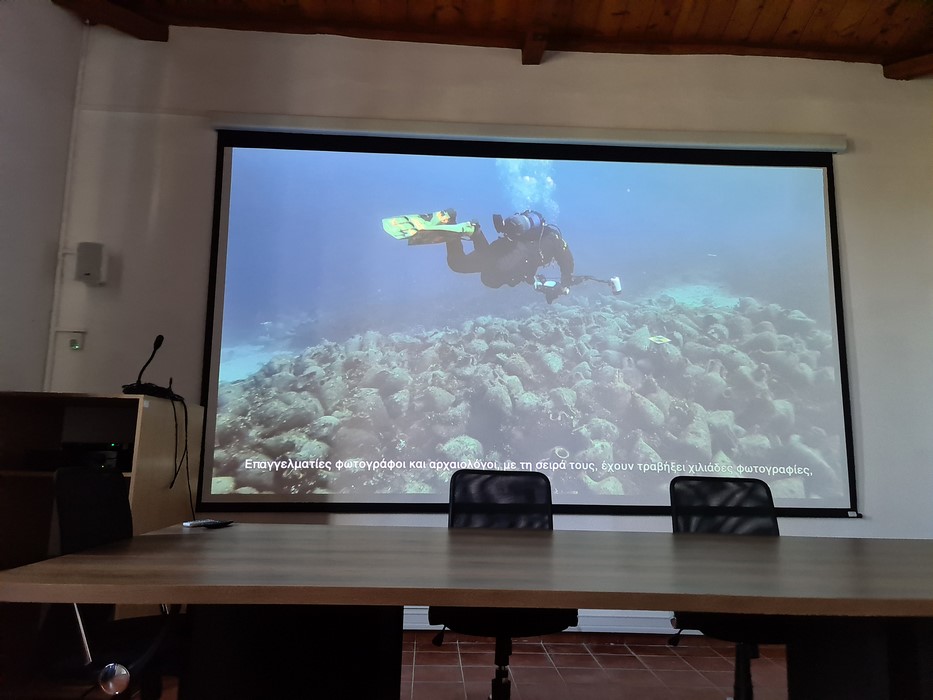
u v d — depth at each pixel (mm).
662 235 3586
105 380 3275
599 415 3389
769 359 3506
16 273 3051
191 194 3439
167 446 2732
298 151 3514
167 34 3529
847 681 1530
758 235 3615
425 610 3230
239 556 1383
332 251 3453
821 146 3641
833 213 3652
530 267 3516
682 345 3492
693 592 1080
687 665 2836
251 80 3539
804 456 3420
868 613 1060
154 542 1633
